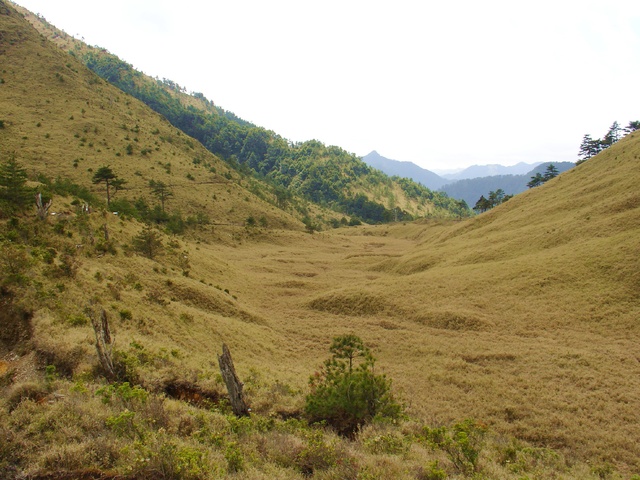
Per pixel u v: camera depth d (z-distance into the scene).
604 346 34.91
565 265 51.09
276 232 126.62
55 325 21.72
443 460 14.51
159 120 184.25
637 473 19.61
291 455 12.88
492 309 46.72
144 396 14.47
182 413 15.14
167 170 136.12
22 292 23.64
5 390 14.57
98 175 85.69
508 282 52.06
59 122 132.88
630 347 34.06
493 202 165.00
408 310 50.56
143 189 116.75
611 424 24.02
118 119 153.75
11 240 33.16
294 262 91.88
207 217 114.94
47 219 41.91
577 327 39.22
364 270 84.94
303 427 17.38
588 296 43.38
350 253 113.00
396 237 161.25
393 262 83.06
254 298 59.91
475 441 17.61
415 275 66.38
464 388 30.58
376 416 19.05
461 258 69.38
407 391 30.39
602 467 19.55
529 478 13.89
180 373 21.16
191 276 55.75
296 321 50.44
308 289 66.38
